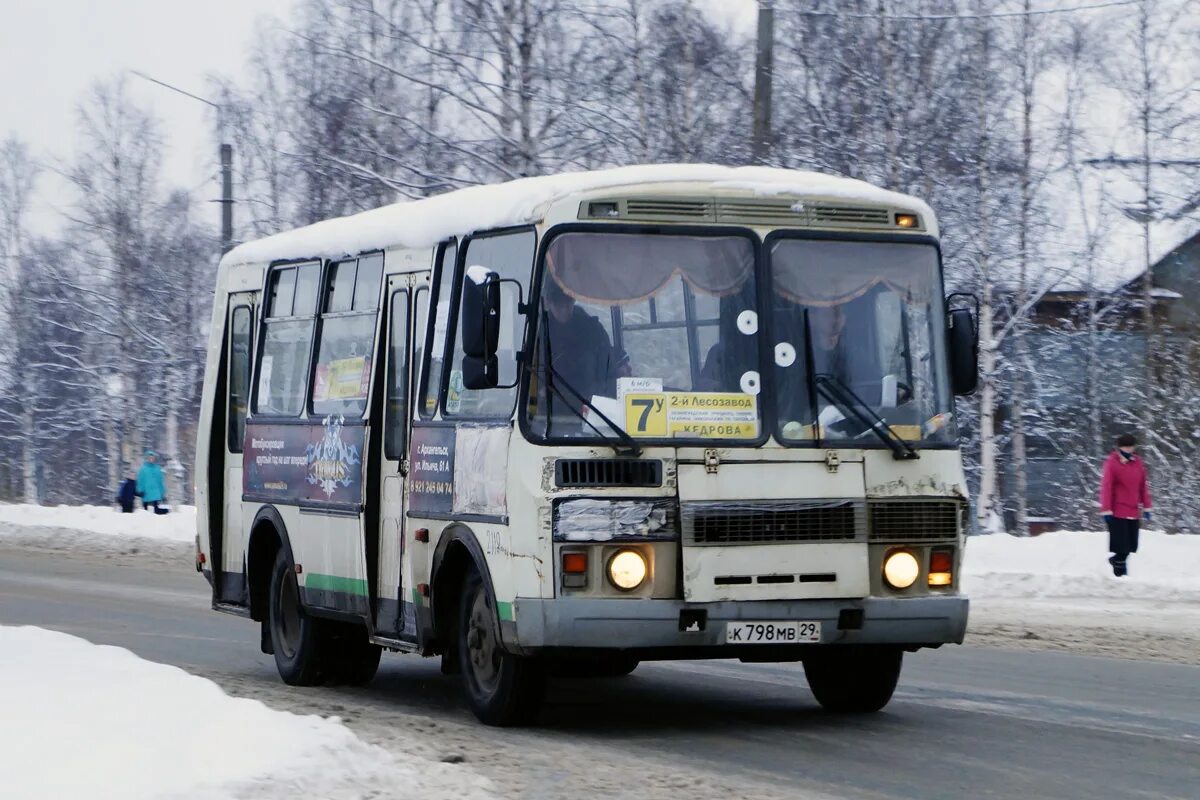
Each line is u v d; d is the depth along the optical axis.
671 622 11.75
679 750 11.56
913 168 39.66
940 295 12.80
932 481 12.40
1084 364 45.12
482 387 11.80
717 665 17.33
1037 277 41.50
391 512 14.15
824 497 12.09
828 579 12.01
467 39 38.19
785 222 12.52
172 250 62.22
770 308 12.37
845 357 12.45
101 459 75.19
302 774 9.16
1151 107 42.25
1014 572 25.59
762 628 11.87
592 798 9.68
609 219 12.22
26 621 21.66
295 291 16.59
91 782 8.60
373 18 40.00
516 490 11.91
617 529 11.80
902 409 12.49
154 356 61.28
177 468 61.03
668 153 38.06
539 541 11.78
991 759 11.23
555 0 38.25
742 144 37.84
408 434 13.90
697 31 39.19
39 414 71.12
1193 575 27.05
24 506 44.34
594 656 11.98
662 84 38.38
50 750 9.12
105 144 62.06
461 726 12.70
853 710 13.56
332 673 15.80
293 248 16.66
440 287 13.65
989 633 19.69
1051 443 45.81
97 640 19.50
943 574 12.38
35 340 69.31
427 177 37.97
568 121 37.84
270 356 17.00
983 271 40.12
